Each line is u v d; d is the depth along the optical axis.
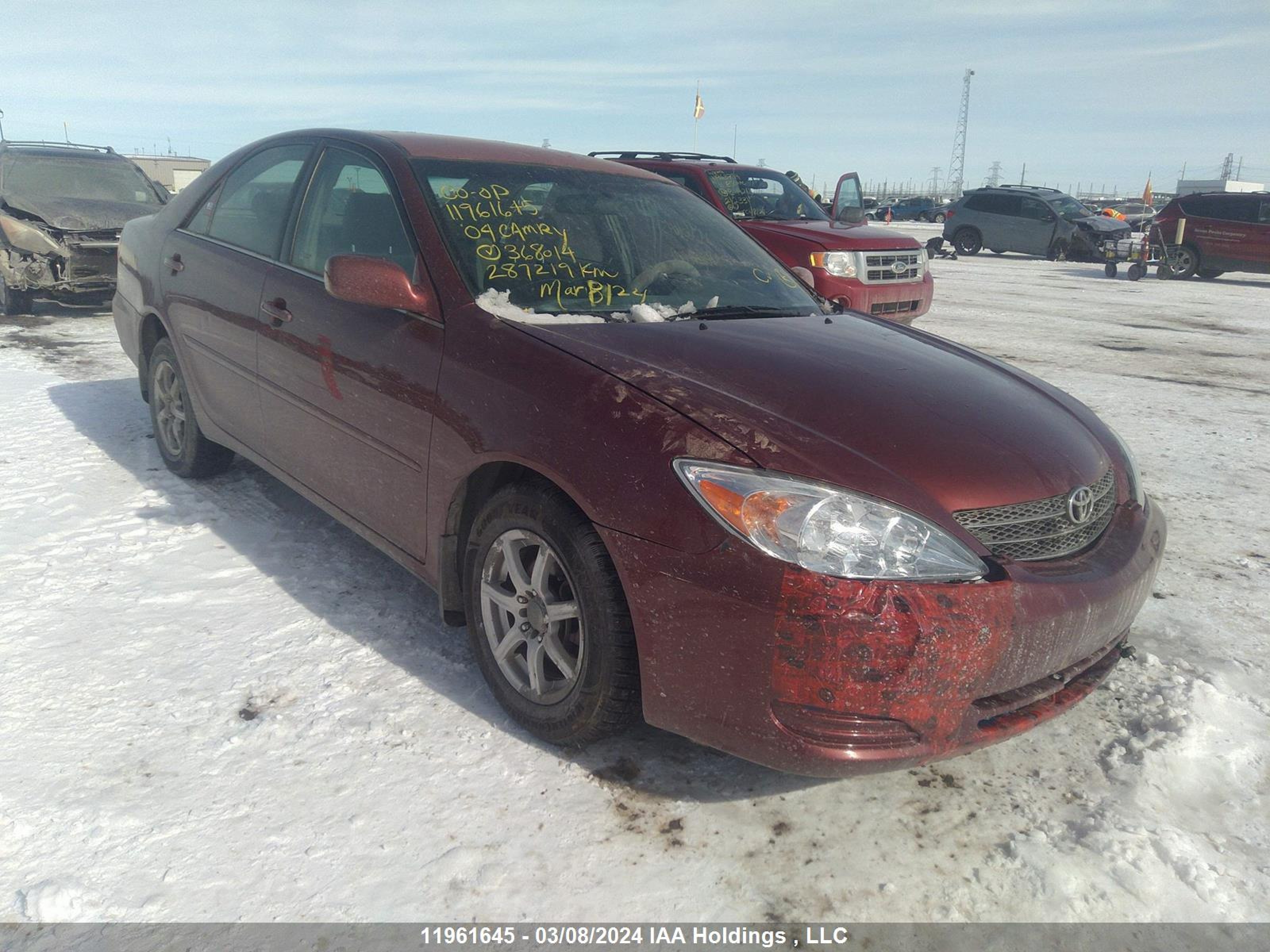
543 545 2.55
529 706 2.66
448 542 2.87
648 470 2.29
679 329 2.93
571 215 3.40
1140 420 6.68
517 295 2.97
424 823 2.33
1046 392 3.19
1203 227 17.98
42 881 2.09
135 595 3.42
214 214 4.23
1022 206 23.09
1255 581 3.96
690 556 2.21
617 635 2.38
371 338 3.07
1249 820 2.47
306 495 3.56
